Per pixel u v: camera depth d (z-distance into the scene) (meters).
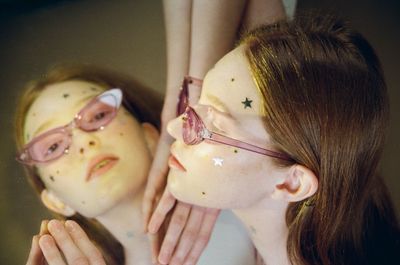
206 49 0.88
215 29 0.87
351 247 0.81
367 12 0.88
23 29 0.90
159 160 0.89
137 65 0.91
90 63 0.90
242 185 0.73
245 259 0.87
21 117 0.87
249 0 0.89
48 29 0.91
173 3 0.89
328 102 0.67
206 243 0.88
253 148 0.70
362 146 0.72
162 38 0.90
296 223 0.77
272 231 0.81
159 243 0.88
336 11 0.88
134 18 0.91
